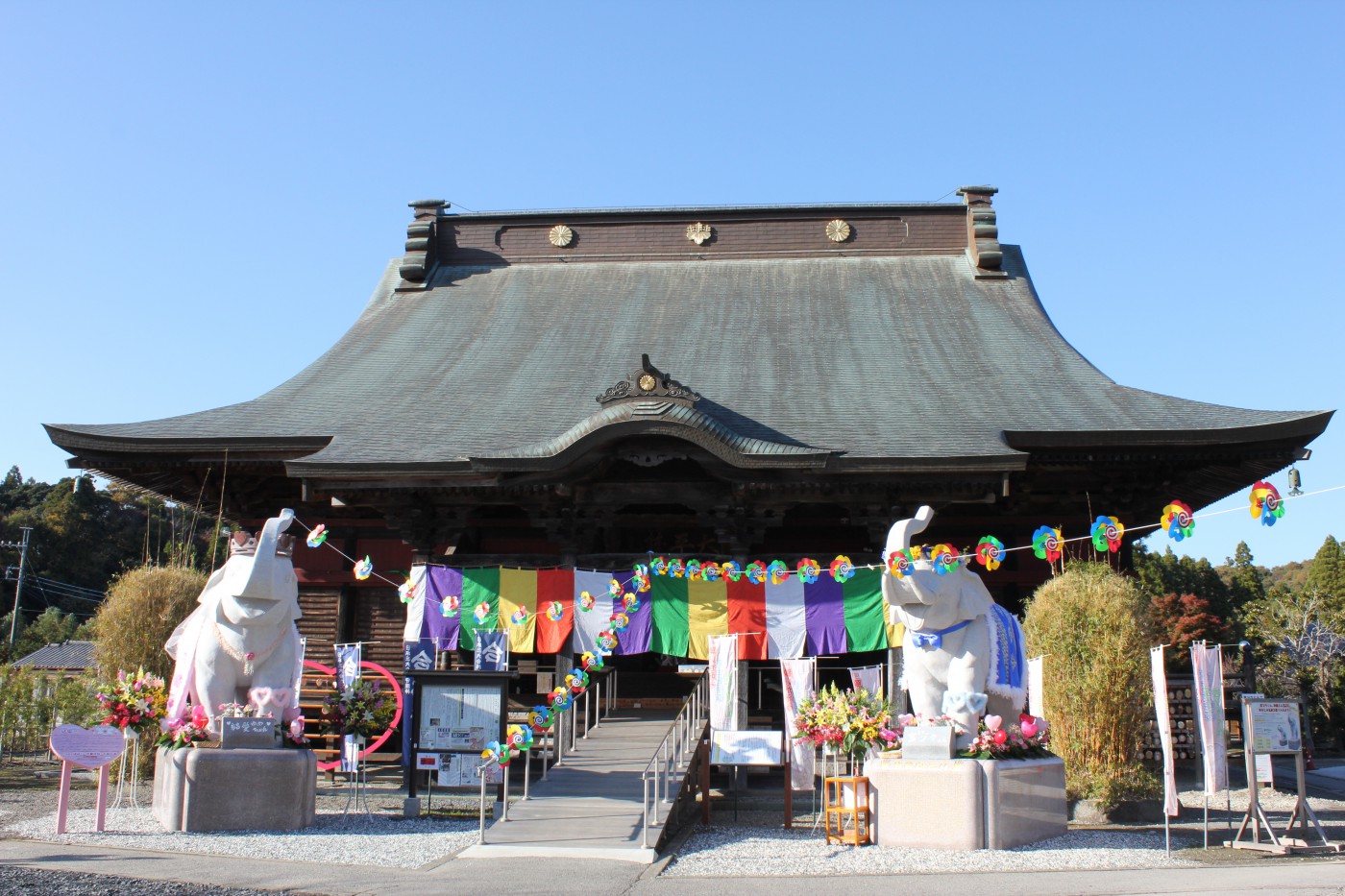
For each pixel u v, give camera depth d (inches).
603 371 1130.7
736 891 475.2
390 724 768.3
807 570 797.9
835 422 973.8
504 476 902.4
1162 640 759.1
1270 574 5300.2
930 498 922.1
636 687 1075.9
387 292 1407.5
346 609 1062.4
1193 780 905.5
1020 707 647.8
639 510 1093.8
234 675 671.8
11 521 3280.0
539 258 1432.1
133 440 983.0
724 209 1422.2
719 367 1124.5
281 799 632.4
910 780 601.6
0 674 1150.3
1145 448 934.4
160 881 469.4
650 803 670.5
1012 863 542.6
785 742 695.1
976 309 1251.2
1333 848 589.9
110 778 887.7
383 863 535.2
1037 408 1000.9
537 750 853.2
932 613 635.5
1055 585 762.2
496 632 783.7
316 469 907.4
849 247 1400.1
